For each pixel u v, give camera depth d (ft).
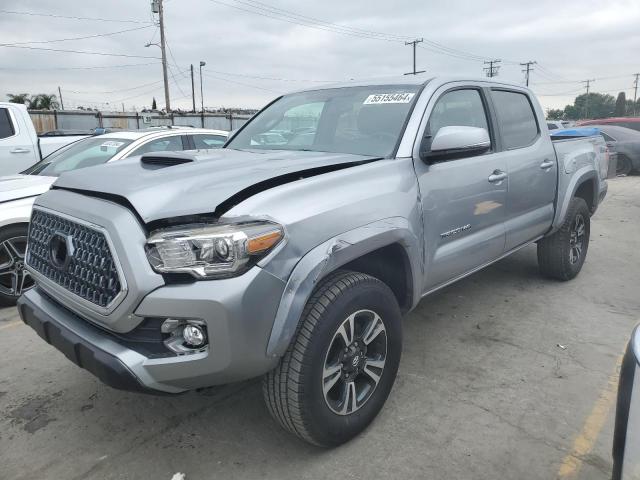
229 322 6.93
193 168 8.80
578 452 8.80
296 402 7.84
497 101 13.52
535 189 14.24
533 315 14.76
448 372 11.51
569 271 17.24
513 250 14.15
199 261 6.97
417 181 9.98
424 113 10.73
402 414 9.90
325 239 7.88
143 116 91.71
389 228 8.86
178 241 6.92
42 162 20.11
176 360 7.02
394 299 9.27
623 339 13.21
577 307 15.38
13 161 25.58
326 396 8.25
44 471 8.50
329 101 12.35
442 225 10.64
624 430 5.57
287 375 7.80
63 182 9.19
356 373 8.82
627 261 20.52
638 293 16.62
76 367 11.98
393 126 10.64
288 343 7.41
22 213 15.46
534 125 14.99
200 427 9.64
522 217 13.97
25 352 12.75
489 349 12.65
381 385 9.34
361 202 8.61
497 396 10.53
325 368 8.14
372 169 9.29
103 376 7.26
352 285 8.32
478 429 9.43
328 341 7.97
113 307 7.16
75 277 7.97
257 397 10.64
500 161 12.64
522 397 10.49
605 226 27.61
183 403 10.44
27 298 9.13
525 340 13.15
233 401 10.50
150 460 8.73
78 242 7.90
